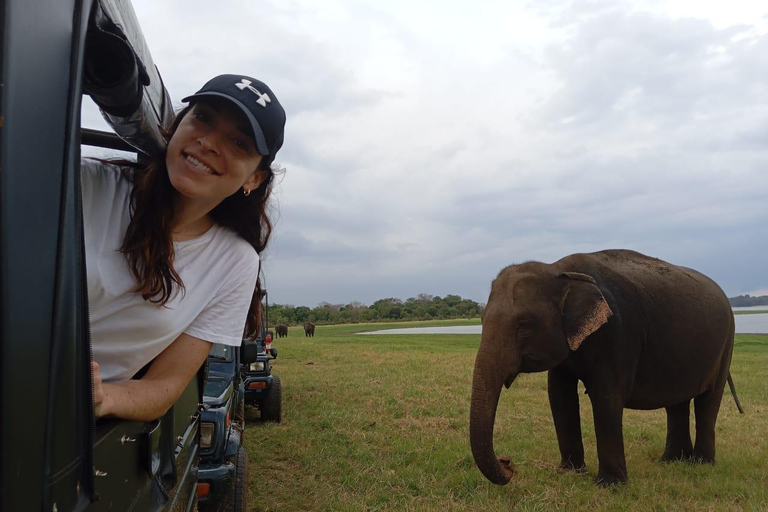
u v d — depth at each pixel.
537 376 15.21
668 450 7.60
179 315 1.98
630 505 5.61
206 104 1.89
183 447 2.73
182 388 2.05
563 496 5.79
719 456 7.58
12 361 0.96
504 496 5.83
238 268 2.20
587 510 5.49
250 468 6.75
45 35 1.07
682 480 6.45
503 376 5.88
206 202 2.00
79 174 1.25
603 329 6.31
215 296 2.15
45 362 1.08
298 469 6.76
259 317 2.62
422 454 7.30
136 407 1.76
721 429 9.26
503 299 6.23
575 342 6.00
